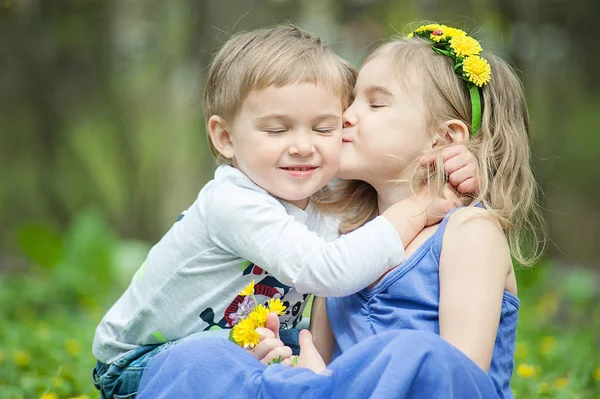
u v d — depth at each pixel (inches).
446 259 147.5
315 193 172.2
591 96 631.2
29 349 283.9
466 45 161.5
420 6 494.0
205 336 161.3
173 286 166.4
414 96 158.1
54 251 462.9
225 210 157.6
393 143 157.2
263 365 145.6
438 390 126.3
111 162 645.3
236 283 162.7
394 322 151.2
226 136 165.6
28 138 649.0
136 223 639.1
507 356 153.4
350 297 160.7
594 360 276.4
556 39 584.7
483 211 149.4
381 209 164.7
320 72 157.2
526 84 547.2
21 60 621.0
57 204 656.4
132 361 170.7
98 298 420.8
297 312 170.9
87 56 621.0
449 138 159.3
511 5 505.7
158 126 625.9
